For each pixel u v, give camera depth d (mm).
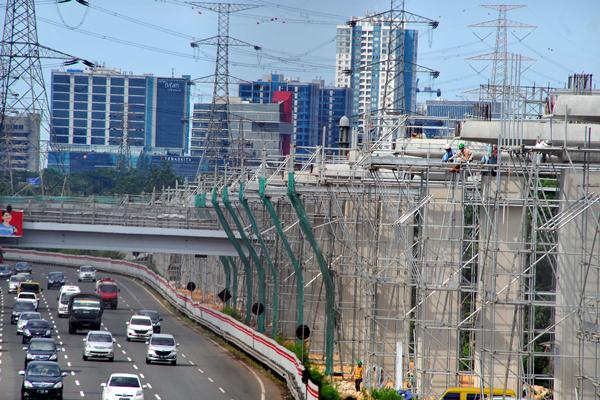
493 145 181000
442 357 198500
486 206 171125
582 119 159125
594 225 158000
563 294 159125
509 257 184625
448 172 186125
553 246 182000
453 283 193625
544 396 187875
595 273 157875
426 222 190750
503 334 187875
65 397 185875
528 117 198500
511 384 188250
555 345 160750
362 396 194500
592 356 157500
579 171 160250
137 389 177750
